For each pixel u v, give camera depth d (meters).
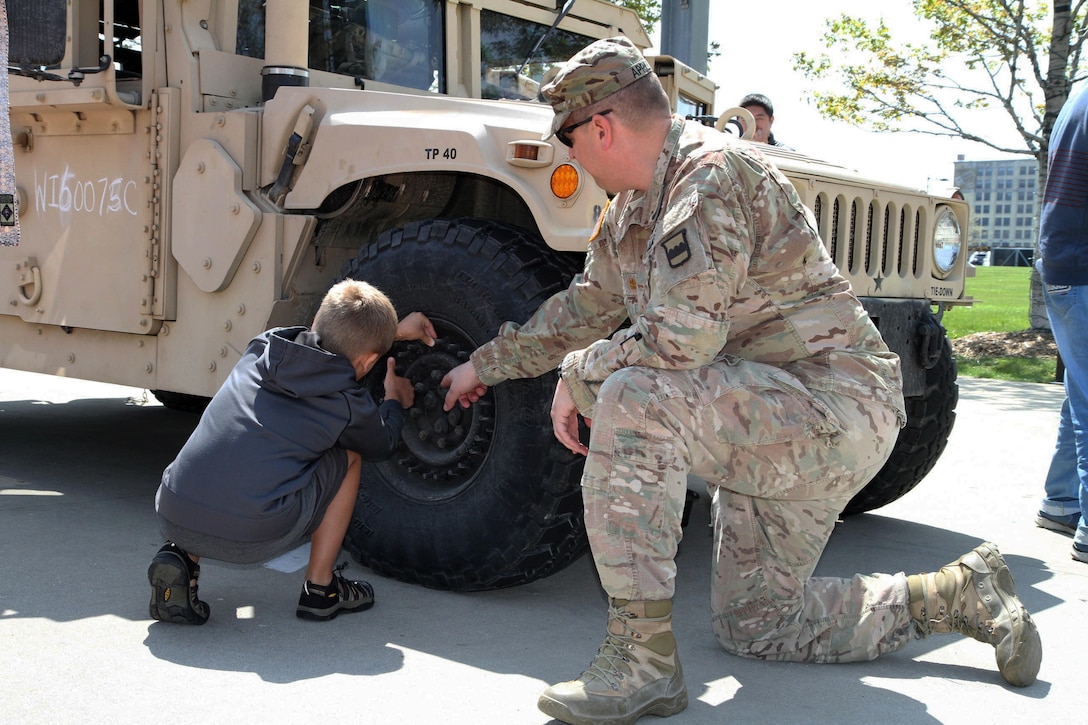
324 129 2.87
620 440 1.87
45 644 2.16
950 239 3.50
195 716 1.83
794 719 1.92
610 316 2.28
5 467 4.02
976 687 2.11
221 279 3.05
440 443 2.65
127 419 5.27
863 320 2.05
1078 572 3.03
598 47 1.96
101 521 3.22
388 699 1.94
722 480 1.98
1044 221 3.22
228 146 3.06
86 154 3.39
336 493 2.38
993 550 2.18
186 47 3.17
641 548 1.87
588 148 1.99
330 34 3.50
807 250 1.97
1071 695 2.08
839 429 1.95
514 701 1.95
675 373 1.90
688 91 4.12
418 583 2.71
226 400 2.31
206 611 2.34
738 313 2.00
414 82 3.78
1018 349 10.34
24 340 3.69
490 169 2.54
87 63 3.38
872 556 3.19
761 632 2.22
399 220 3.14
